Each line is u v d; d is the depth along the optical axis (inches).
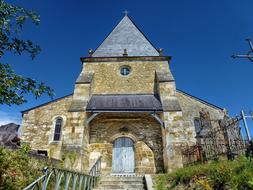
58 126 571.5
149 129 519.2
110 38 725.3
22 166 218.2
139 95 567.8
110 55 653.9
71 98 599.5
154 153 494.9
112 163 494.3
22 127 563.8
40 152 382.6
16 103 153.5
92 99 543.2
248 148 239.9
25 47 166.9
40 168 237.0
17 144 364.5
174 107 481.7
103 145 503.5
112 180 335.0
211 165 251.8
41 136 554.9
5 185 185.8
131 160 497.4
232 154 292.7
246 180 180.1
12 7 158.1
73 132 453.4
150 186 293.3
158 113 494.0
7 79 148.7
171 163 423.8
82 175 251.3
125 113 510.3
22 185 199.2
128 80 591.5
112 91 576.7
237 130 299.3
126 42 703.7
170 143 442.6
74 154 429.4
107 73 599.5
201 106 592.1
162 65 607.2
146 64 611.2
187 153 415.5
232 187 186.1
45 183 169.6
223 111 592.1
